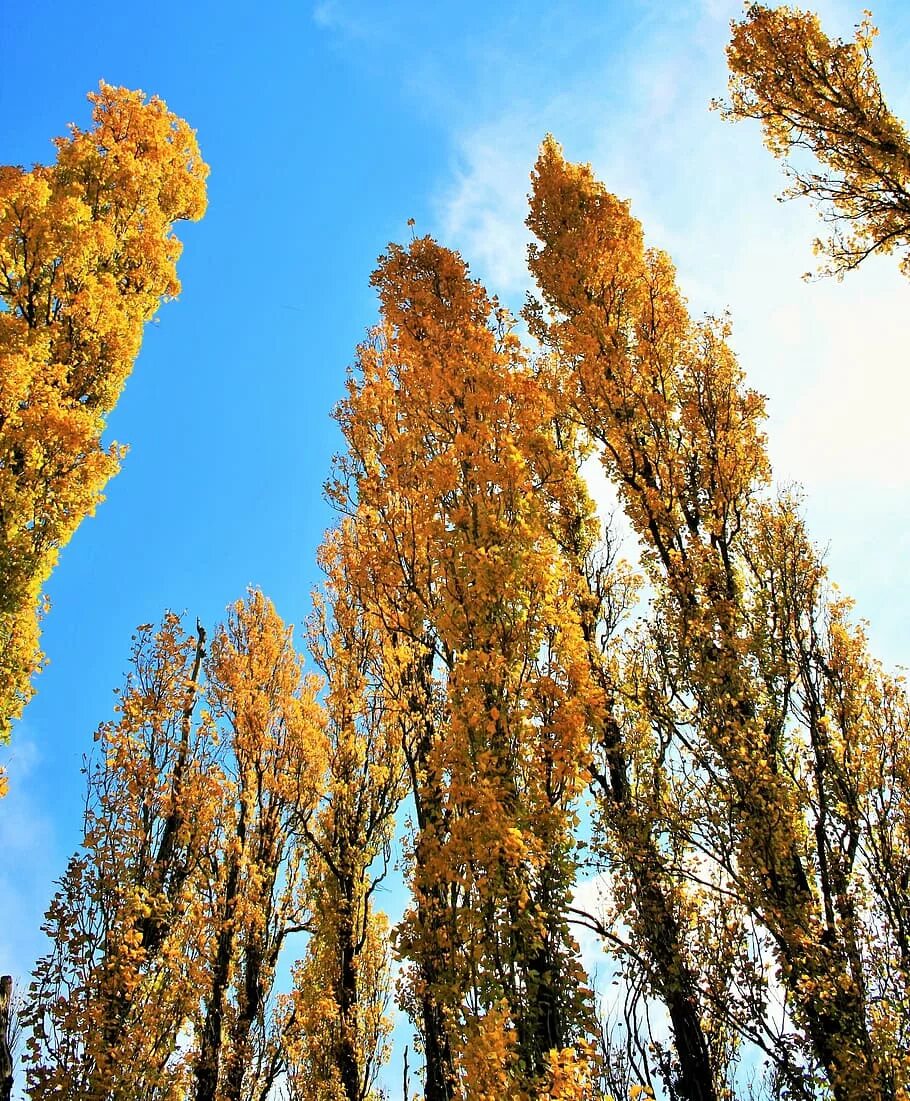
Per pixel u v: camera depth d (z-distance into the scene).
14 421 11.28
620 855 8.82
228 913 13.55
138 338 14.69
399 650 11.34
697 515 10.44
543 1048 5.98
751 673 9.09
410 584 9.56
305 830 13.74
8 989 8.43
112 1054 8.59
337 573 14.64
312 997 13.24
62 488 11.47
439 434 9.09
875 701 8.70
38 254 13.19
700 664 9.13
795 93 9.48
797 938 7.70
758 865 8.09
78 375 13.39
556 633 7.59
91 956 9.05
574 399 11.61
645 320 11.86
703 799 8.64
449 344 9.57
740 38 9.79
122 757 10.41
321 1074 12.61
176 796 10.62
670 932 8.41
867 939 7.73
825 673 8.98
